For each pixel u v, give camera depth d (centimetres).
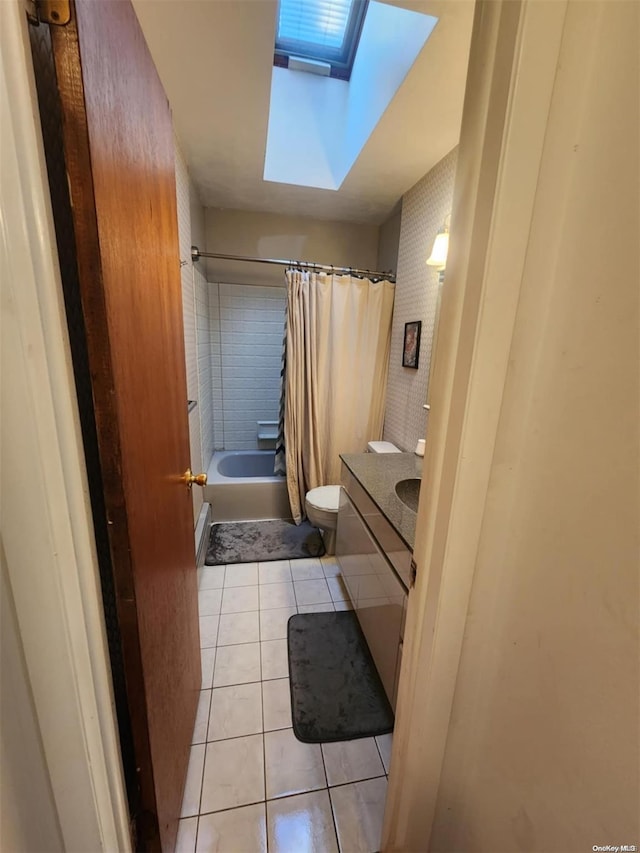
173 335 104
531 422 57
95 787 60
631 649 41
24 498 45
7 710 47
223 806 107
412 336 219
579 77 44
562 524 51
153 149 82
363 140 172
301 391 258
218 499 268
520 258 51
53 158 49
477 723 74
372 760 121
